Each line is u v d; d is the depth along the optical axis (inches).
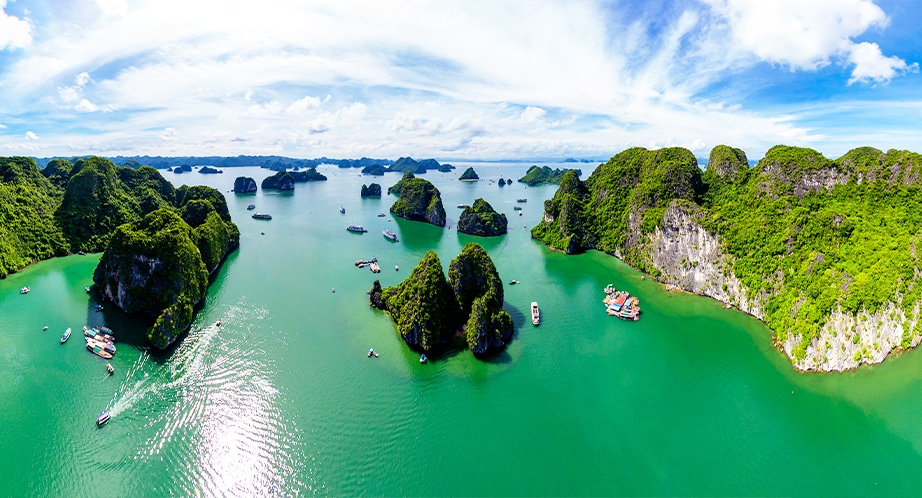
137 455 2632.9
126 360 3501.5
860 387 3181.6
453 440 2795.3
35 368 3368.6
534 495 2429.9
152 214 5002.5
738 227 4790.8
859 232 3996.1
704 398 3166.8
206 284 4798.2
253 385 3250.5
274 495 2421.3
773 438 2797.7
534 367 3526.1
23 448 2652.6
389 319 4220.0
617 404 3115.2
